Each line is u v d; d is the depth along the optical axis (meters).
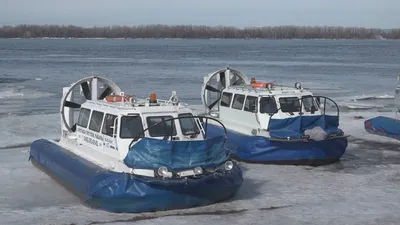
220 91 21.83
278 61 99.38
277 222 11.61
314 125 17.23
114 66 79.50
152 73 64.44
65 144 16.02
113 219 11.73
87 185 12.40
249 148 17.48
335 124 17.59
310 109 18.11
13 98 37.78
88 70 69.38
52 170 14.86
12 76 59.19
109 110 13.70
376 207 12.84
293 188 14.65
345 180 15.65
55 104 34.66
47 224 11.45
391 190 14.53
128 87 46.41
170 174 11.80
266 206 12.84
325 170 16.98
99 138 13.93
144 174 11.95
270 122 17.17
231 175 12.69
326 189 14.59
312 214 12.22
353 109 33.28
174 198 12.02
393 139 22.91
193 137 13.17
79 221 11.63
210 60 101.75
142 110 13.14
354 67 80.75
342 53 146.75
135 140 12.52
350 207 12.82
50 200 13.47
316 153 17.06
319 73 67.12
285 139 16.83
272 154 17.22
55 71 67.38
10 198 13.66
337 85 50.62
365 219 11.90
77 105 16.89
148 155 11.89
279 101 17.89
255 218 11.86
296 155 17.05
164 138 12.90
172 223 11.38
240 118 19.03
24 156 19.06
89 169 13.05
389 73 68.19
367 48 196.75
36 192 14.25
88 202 12.61
